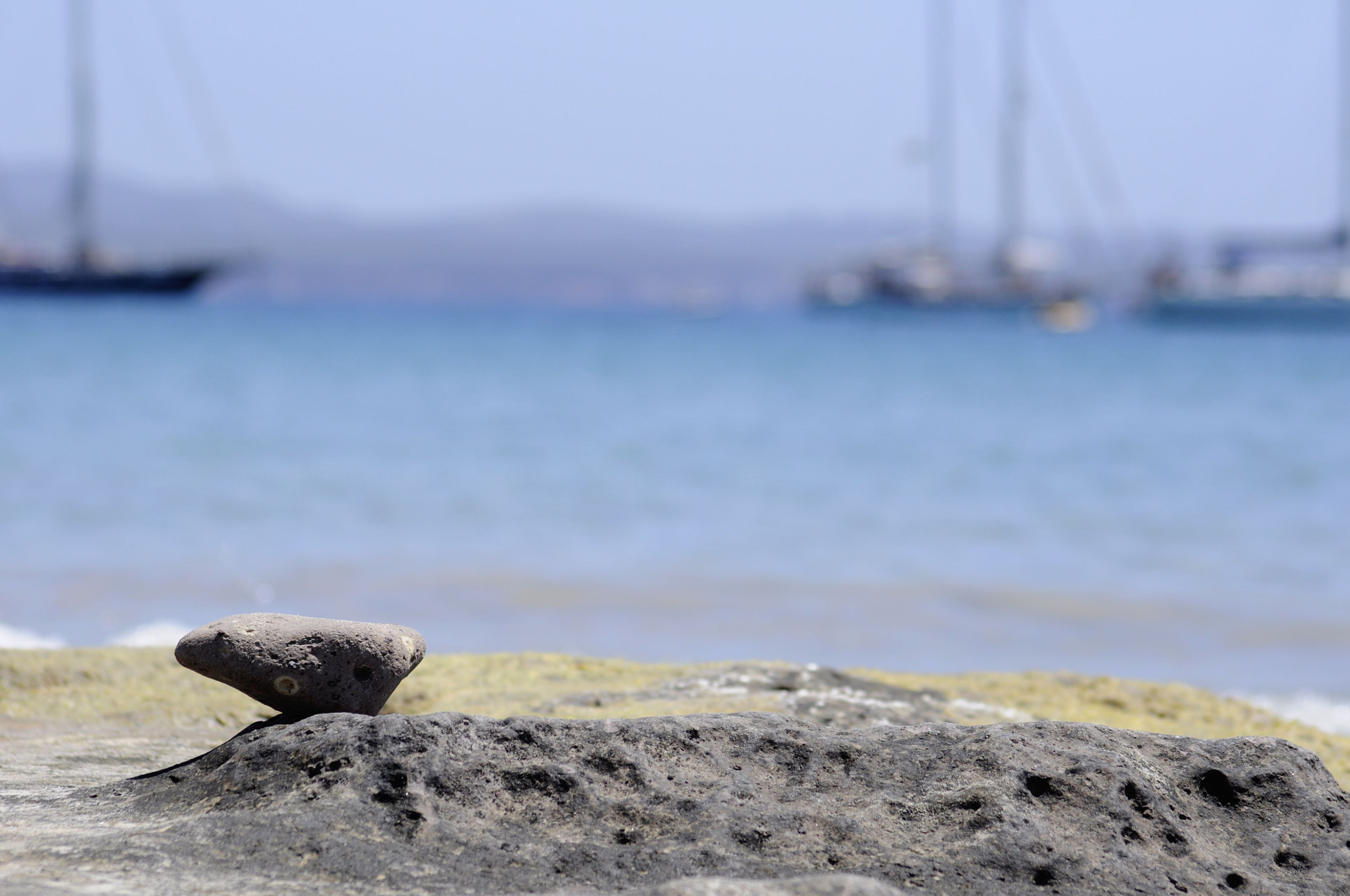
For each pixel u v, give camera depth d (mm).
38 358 74750
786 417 52844
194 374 67562
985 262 187625
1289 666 18078
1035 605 21875
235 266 176125
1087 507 31938
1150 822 7465
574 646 18859
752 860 6984
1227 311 145125
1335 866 7309
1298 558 25891
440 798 7527
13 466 35062
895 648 19109
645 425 49125
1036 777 7609
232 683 9023
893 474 37594
